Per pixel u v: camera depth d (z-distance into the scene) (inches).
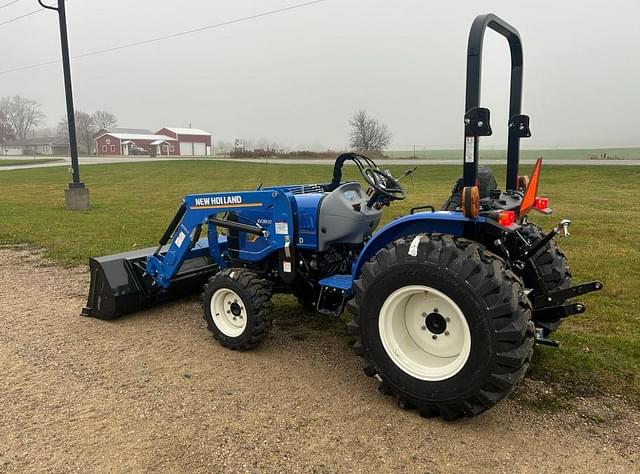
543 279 143.6
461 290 109.3
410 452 108.0
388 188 161.3
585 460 105.1
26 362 153.9
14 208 547.5
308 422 119.6
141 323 187.9
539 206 141.9
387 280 120.0
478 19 114.5
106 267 187.9
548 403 126.6
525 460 105.3
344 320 188.4
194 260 206.7
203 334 176.6
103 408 126.4
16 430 116.7
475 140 113.4
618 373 140.5
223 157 2156.7
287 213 158.9
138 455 107.3
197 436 114.2
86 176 1164.5
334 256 166.2
